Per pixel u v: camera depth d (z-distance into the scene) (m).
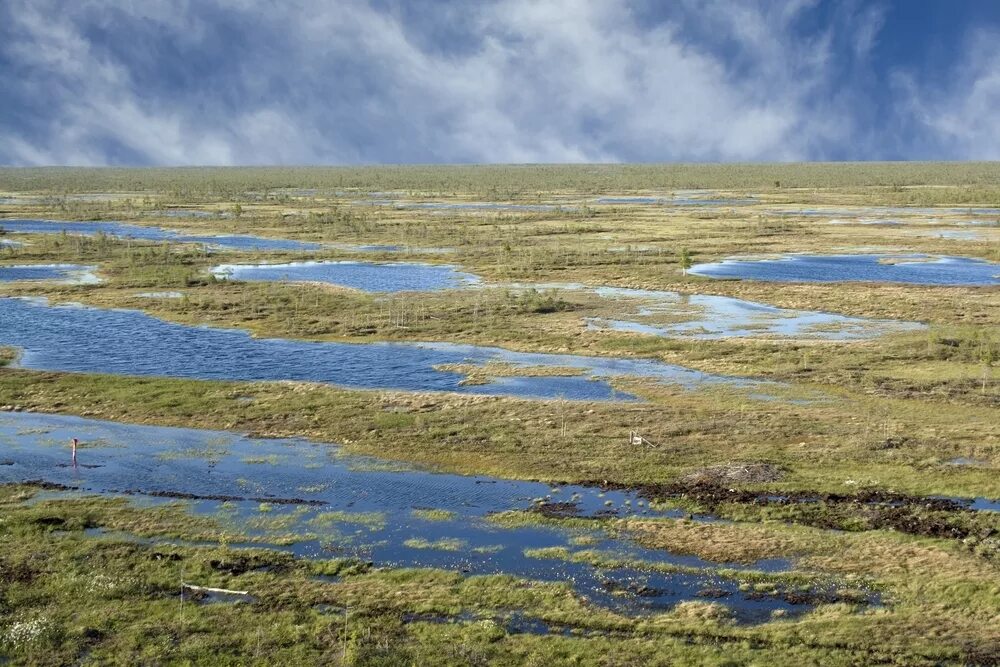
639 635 35.19
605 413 63.22
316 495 49.44
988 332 87.81
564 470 53.03
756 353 81.06
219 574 39.62
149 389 69.19
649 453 55.53
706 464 53.72
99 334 89.81
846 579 39.66
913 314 98.50
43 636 34.16
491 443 57.41
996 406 64.62
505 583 39.19
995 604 37.12
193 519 45.69
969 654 33.56
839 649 34.00
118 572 39.47
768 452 55.44
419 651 33.62
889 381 71.31
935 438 57.34
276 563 40.97
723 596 38.38
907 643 34.31
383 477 52.12
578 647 34.06
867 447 55.97
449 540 43.72
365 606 37.12
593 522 45.72
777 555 42.09
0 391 68.19
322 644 34.19
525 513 46.94
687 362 78.88
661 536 44.09
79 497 48.62
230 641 34.28
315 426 61.03
